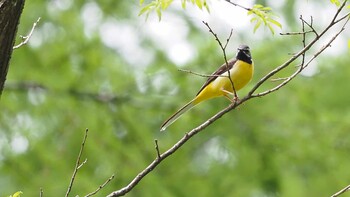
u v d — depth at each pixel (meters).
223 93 10.05
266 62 15.01
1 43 5.92
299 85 15.54
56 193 14.16
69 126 15.38
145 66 15.77
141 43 15.99
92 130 15.37
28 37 6.96
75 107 15.62
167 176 15.68
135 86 15.82
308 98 15.62
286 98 15.59
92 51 15.52
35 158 14.80
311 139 15.62
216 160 15.90
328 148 15.58
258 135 15.71
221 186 15.64
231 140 15.80
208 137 15.85
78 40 15.45
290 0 15.17
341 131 15.62
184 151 15.90
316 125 15.71
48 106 15.52
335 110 15.68
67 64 15.59
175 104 15.62
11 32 5.95
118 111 15.78
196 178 15.73
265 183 15.62
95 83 15.80
